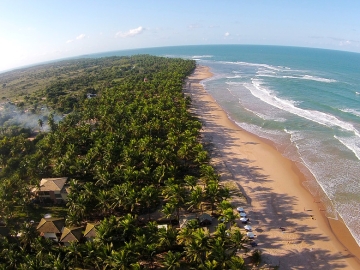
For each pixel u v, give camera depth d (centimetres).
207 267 4000
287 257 4747
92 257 4294
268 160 8038
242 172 7431
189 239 4453
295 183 6900
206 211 5866
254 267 4541
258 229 5378
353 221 5603
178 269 4428
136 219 5650
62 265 4019
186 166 7550
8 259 4416
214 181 5912
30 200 6278
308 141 9012
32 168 6919
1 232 5144
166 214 5134
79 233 5025
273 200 6259
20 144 8688
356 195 6366
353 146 8481
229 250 4525
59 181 6431
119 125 9325
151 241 4441
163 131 9394
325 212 5866
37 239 4591
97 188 5978
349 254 4819
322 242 5072
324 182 6881
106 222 4731
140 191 5662
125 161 6894
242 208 5947
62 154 7775
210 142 9312
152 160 6975
